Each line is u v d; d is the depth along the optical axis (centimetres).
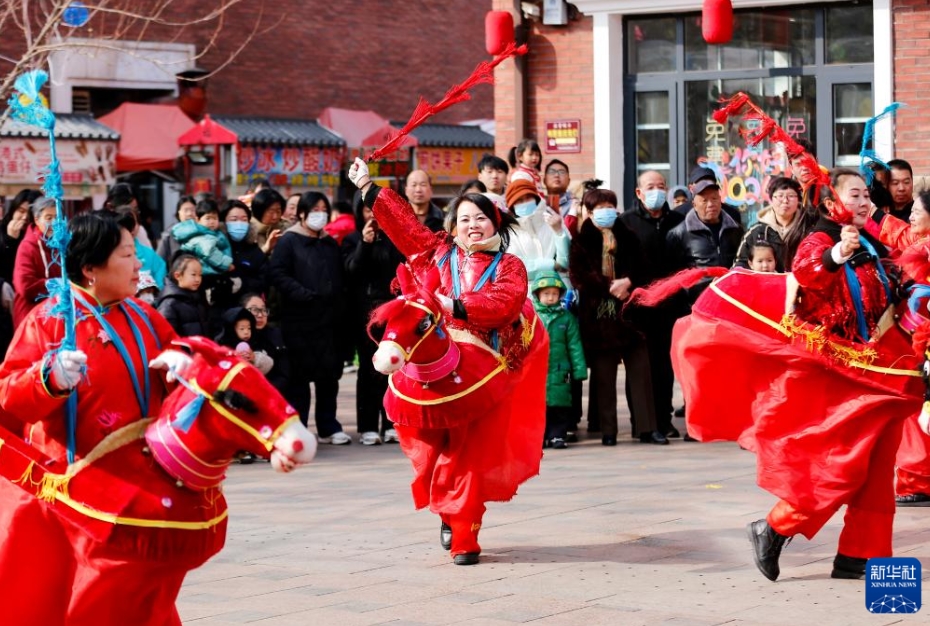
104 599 434
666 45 1465
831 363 614
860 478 613
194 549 438
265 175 2180
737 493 840
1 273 1065
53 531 439
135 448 440
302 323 1062
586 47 1468
